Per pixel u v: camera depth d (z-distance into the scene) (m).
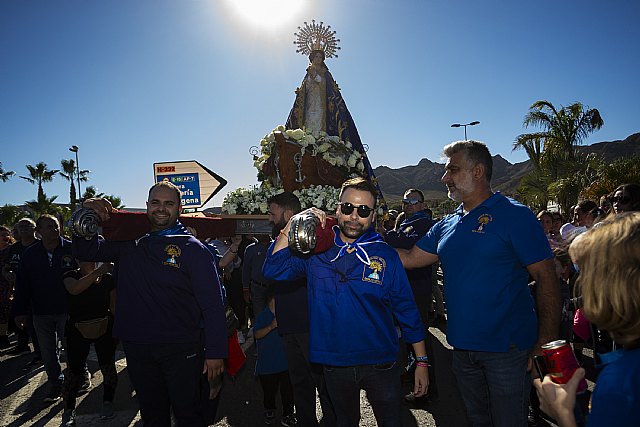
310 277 2.94
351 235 2.90
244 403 5.07
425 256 3.31
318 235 2.69
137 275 3.21
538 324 2.83
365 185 2.93
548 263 2.71
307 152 5.29
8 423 4.68
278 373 4.32
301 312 3.57
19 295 5.33
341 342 2.80
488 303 2.78
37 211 38.03
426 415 4.57
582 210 6.38
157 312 3.15
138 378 3.22
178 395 3.19
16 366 6.73
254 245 4.90
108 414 4.66
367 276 2.82
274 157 5.49
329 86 7.29
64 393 4.52
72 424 4.52
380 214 5.96
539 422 4.29
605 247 1.33
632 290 1.26
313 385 3.72
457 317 2.89
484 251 2.80
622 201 4.30
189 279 3.20
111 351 4.70
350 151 5.68
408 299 2.93
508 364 2.77
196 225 4.54
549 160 20.61
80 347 4.53
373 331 2.80
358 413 2.97
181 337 3.17
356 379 2.82
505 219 2.79
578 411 2.21
